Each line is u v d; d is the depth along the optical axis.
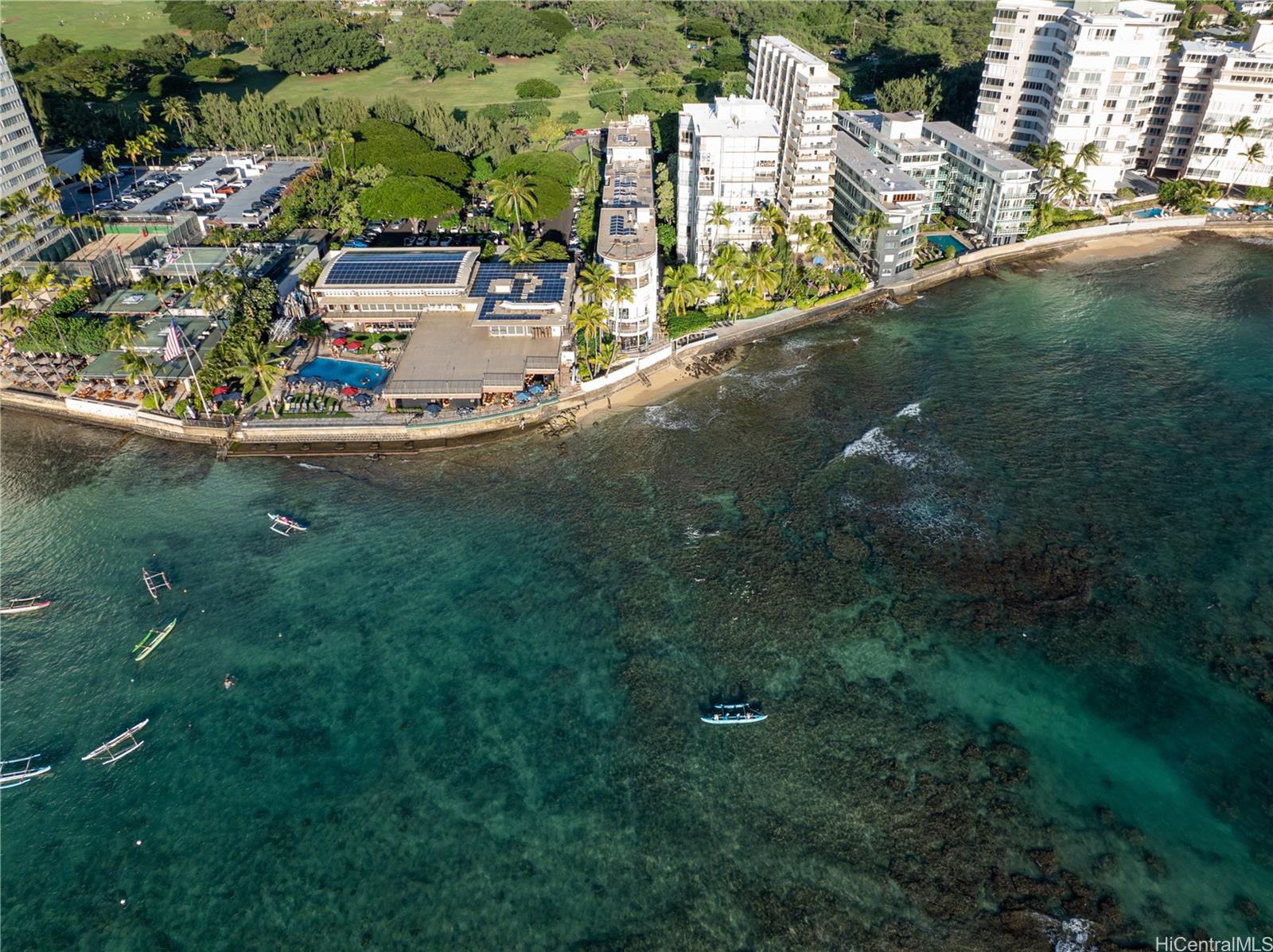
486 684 107.50
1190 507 131.75
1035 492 136.38
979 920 81.44
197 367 162.38
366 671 109.62
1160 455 143.50
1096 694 103.81
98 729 103.06
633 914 83.31
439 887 86.19
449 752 99.56
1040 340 180.25
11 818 93.56
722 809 92.56
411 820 92.44
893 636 112.19
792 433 152.00
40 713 104.81
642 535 129.88
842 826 90.38
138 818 93.31
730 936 81.19
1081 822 89.81
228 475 145.00
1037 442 147.75
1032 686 105.12
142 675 109.44
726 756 98.12
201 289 172.00
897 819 90.75
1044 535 127.62
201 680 108.75
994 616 114.56
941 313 193.25
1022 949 79.12
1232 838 88.00
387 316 179.50
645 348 175.12
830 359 175.75
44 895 86.62
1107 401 158.50
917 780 94.56
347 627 115.81
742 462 145.00
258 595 120.88
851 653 110.06
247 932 83.12
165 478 144.38
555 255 196.25
